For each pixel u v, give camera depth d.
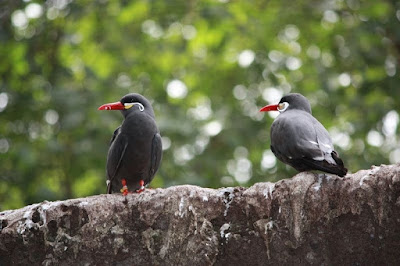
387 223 6.58
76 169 14.82
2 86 14.76
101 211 7.21
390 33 15.97
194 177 14.47
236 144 15.06
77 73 15.83
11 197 14.89
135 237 7.17
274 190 6.96
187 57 16.61
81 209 7.21
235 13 15.89
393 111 15.52
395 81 15.38
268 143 15.59
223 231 7.02
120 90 15.55
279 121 8.16
